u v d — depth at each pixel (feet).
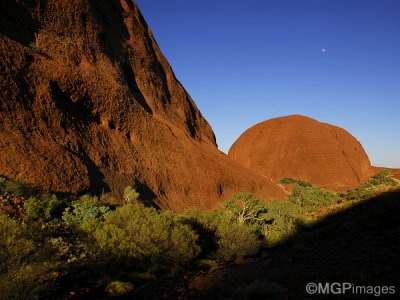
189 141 148.15
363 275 17.57
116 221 35.27
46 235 32.63
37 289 21.83
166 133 129.70
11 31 84.99
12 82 71.46
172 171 118.73
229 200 77.36
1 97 66.39
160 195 104.22
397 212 39.63
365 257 23.16
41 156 65.16
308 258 26.76
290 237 47.50
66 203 50.57
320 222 61.41
